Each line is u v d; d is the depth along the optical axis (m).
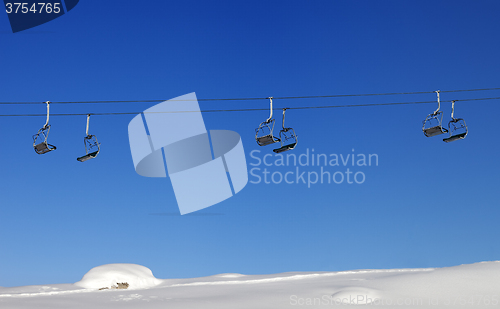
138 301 22.53
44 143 18.91
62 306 21.02
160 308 20.16
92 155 19.16
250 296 23.33
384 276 28.45
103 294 25.81
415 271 30.61
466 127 17.91
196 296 24.25
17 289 29.34
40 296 24.97
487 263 27.16
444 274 24.88
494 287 22.42
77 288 29.66
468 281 23.41
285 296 22.98
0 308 20.31
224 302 21.61
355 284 25.27
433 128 18.12
